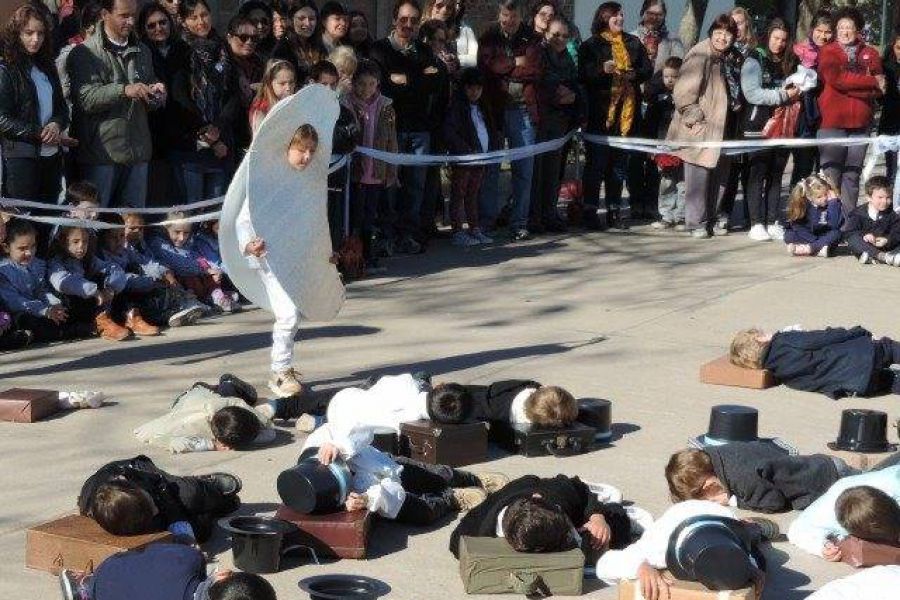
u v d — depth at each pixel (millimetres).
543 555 7938
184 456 10195
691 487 8406
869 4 39938
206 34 15391
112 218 14867
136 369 12586
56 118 14188
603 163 20172
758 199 19875
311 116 11281
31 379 12164
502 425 10461
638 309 15391
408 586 8078
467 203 18906
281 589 7984
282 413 11000
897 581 7062
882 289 16609
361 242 16844
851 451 10453
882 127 20344
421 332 14195
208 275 14969
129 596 6992
